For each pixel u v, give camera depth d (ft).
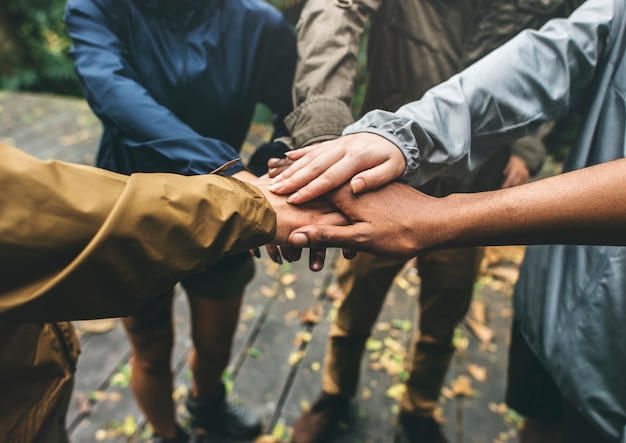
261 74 4.26
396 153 2.97
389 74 4.19
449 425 6.24
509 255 9.27
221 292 4.50
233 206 2.29
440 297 5.05
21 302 1.79
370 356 7.06
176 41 3.84
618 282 3.04
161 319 4.57
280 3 7.43
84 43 3.61
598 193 2.49
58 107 15.53
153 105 3.46
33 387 2.59
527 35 3.32
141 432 5.92
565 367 3.36
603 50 3.28
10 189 1.69
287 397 6.43
